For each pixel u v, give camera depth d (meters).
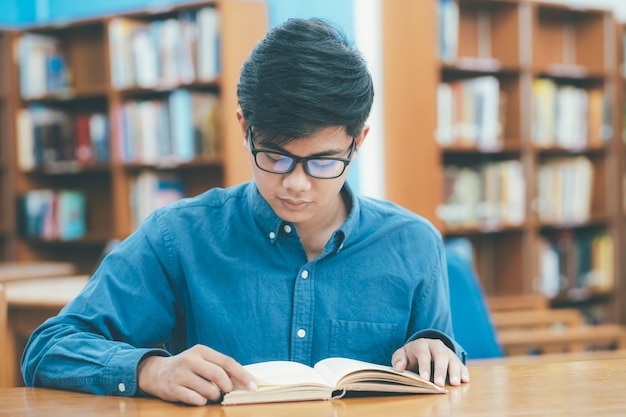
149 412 1.10
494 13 4.37
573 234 4.72
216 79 4.14
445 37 4.00
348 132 1.21
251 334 1.39
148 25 4.52
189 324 1.44
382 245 1.46
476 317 2.20
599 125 4.57
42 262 5.11
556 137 4.41
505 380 1.29
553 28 4.71
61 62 4.88
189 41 4.23
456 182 4.10
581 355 2.14
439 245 1.51
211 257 1.43
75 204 4.88
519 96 4.26
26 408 1.15
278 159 1.20
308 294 1.41
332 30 1.24
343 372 1.17
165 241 1.43
